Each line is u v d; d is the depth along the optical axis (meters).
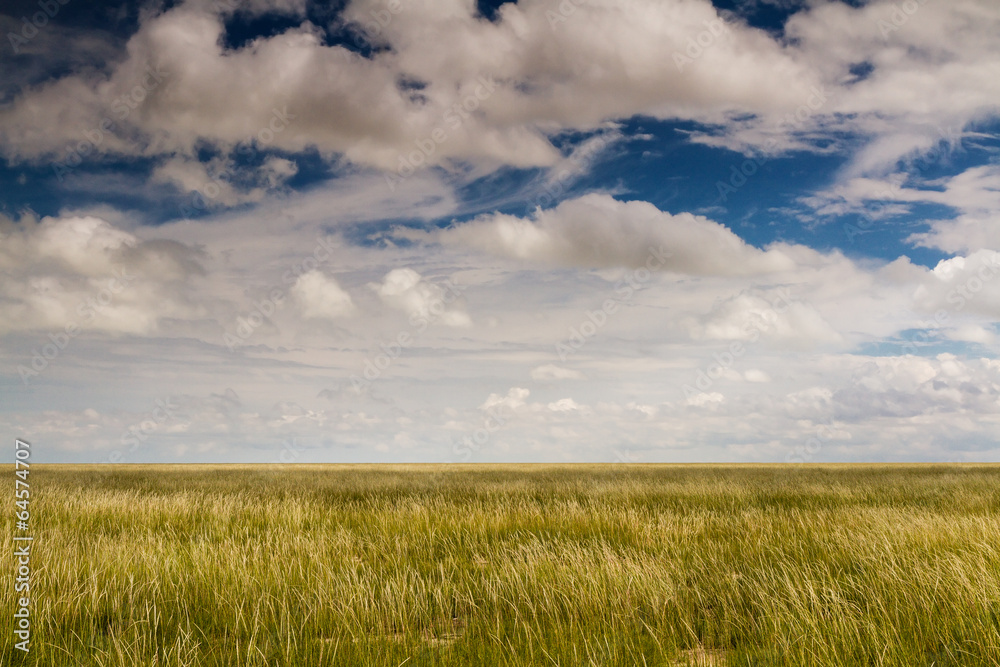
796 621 5.57
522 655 5.15
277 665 4.95
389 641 5.40
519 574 7.61
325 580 7.35
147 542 10.02
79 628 5.98
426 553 10.05
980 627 5.25
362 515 14.55
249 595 6.78
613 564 7.96
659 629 5.57
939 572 6.66
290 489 24.53
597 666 4.84
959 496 17.88
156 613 5.93
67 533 10.91
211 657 5.16
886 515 12.46
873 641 5.05
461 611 6.73
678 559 8.49
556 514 13.89
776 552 8.91
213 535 11.55
